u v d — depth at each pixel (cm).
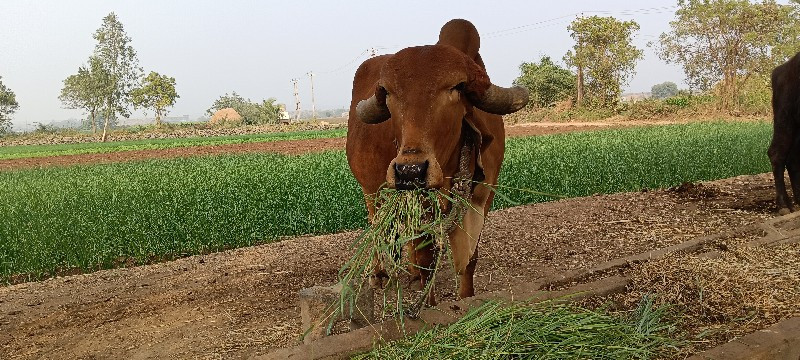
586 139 2058
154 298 618
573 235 757
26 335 536
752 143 1686
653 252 586
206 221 954
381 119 373
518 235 772
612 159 1376
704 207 869
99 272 754
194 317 552
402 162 323
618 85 4959
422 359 328
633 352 355
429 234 388
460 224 404
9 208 1071
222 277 679
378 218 354
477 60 433
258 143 3841
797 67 774
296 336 484
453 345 334
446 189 382
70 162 2878
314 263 714
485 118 434
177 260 786
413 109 335
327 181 1185
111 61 5312
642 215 838
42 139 5966
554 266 637
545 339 348
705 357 358
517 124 4744
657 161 1359
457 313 398
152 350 481
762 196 927
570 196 1100
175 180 1385
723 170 1318
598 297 472
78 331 539
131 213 996
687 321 433
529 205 966
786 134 799
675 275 508
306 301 412
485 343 341
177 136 6097
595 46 5016
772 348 370
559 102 5269
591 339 359
